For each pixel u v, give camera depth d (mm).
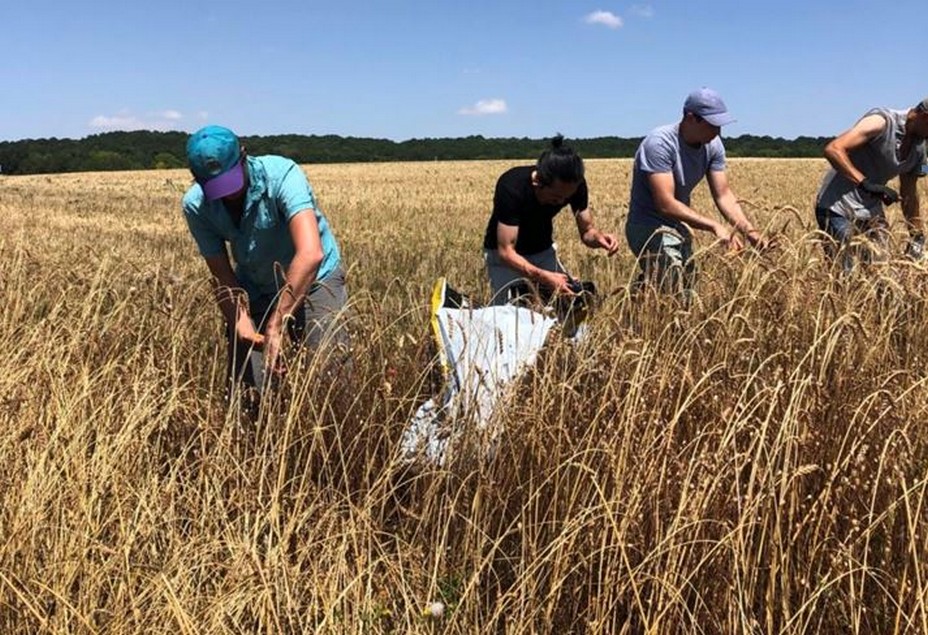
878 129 5516
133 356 3977
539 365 3676
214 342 4789
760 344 3328
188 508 3238
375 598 3014
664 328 3533
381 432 3633
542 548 3047
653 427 2863
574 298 4328
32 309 4934
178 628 2699
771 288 3766
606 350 3480
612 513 2725
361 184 38594
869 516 2520
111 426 3580
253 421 3916
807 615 2654
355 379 3826
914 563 2436
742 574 2674
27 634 2682
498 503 3203
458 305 4297
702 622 2713
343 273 4402
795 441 2676
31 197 26625
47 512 3039
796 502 2637
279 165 4031
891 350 3389
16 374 3834
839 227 5727
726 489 2734
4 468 3252
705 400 3035
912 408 2807
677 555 2641
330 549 2998
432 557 3166
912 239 4578
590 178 42312
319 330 4184
